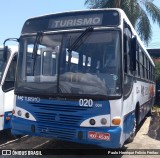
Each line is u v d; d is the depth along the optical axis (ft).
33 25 23.30
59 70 21.21
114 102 19.60
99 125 19.60
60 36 21.79
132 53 21.38
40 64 22.06
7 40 23.85
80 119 20.01
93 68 20.51
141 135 32.63
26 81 22.41
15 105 22.80
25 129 21.95
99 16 21.26
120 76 19.97
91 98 19.81
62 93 20.67
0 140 28.66
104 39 20.65
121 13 20.94
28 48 22.85
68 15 22.24
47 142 27.63
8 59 27.30
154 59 88.69
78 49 21.06
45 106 21.20
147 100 40.34
